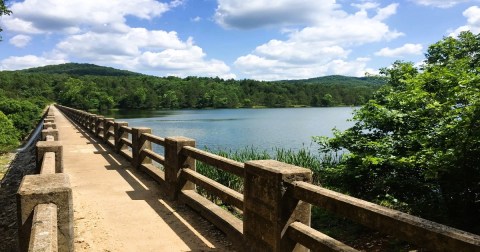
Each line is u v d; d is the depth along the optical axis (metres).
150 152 9.10
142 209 6.43
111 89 152.38
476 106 5.71
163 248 4.80
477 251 2.00
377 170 7.84
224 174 10.96
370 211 2.74
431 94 7.36
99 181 8.61
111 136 15.49
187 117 85.75
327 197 3.19
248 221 4.43
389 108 8.71
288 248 3.76
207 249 4.77
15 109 42.25
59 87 148.12
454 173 6.10
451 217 6.58
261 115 94.38
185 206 6.59
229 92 165.88
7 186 13.16
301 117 81.75
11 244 6.62
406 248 6.30
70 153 13.11
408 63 9.80
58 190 3.06
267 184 3.97
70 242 3.11
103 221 5.79
